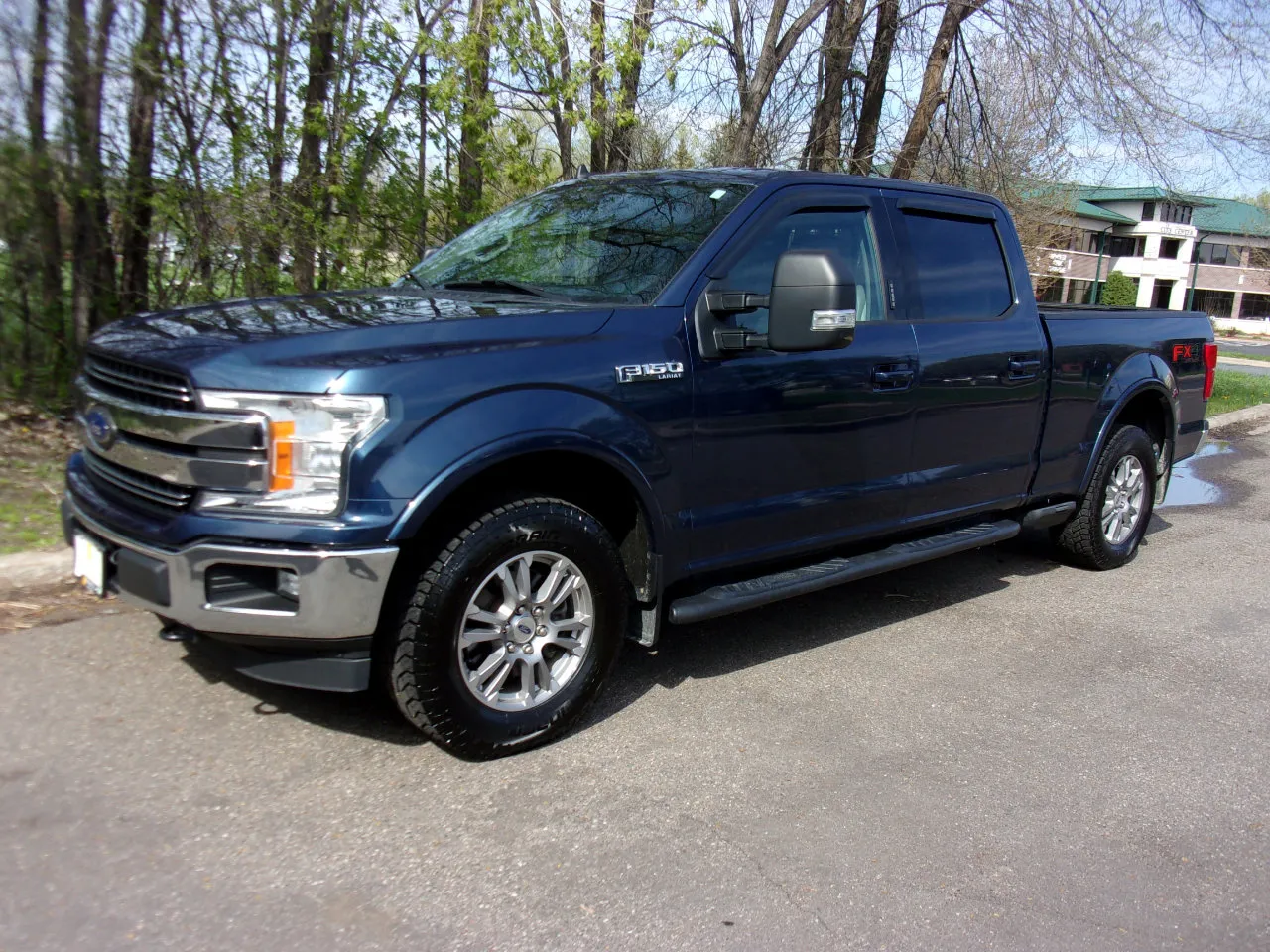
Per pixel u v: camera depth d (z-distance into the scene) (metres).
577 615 3.61
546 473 3.62
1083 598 5.69
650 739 3.72
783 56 11.66
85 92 6.79
